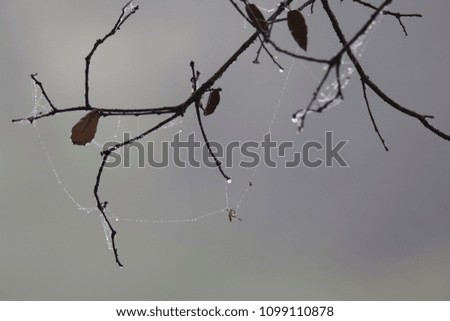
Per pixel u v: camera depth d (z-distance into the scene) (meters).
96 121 1.15
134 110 1.16
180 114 1.16
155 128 1.16
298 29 1.14
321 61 1.05
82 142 1.15
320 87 1.04
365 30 1.04
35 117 1.15
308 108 1.04
